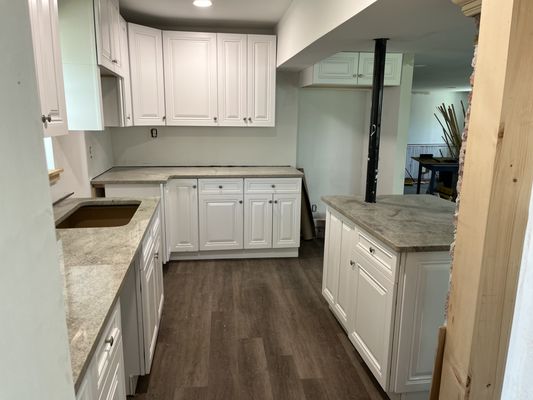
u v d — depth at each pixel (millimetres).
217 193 3793
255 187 3840
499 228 729
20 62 487
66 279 1372
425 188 8234
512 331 609
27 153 498
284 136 4438
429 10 1756
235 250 3986
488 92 725
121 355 1446
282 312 2922
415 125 9070
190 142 4285
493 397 799
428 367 1937
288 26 3307
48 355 544
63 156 2725
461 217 817
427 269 1831
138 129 4148
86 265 1500
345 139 4977
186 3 3217
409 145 9156
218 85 3883
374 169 2645
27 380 487
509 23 671
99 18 2494
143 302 1966
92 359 1036
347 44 2641
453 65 4508
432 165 5785
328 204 2744
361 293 2232
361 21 1972
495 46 704
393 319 1874
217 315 2863
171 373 2215
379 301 2000
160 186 3488
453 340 846
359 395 2074
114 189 3436
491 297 754
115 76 3203
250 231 3924
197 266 3801
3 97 449
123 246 1720
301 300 3121
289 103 4387
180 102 3859
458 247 830
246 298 3141
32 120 513
